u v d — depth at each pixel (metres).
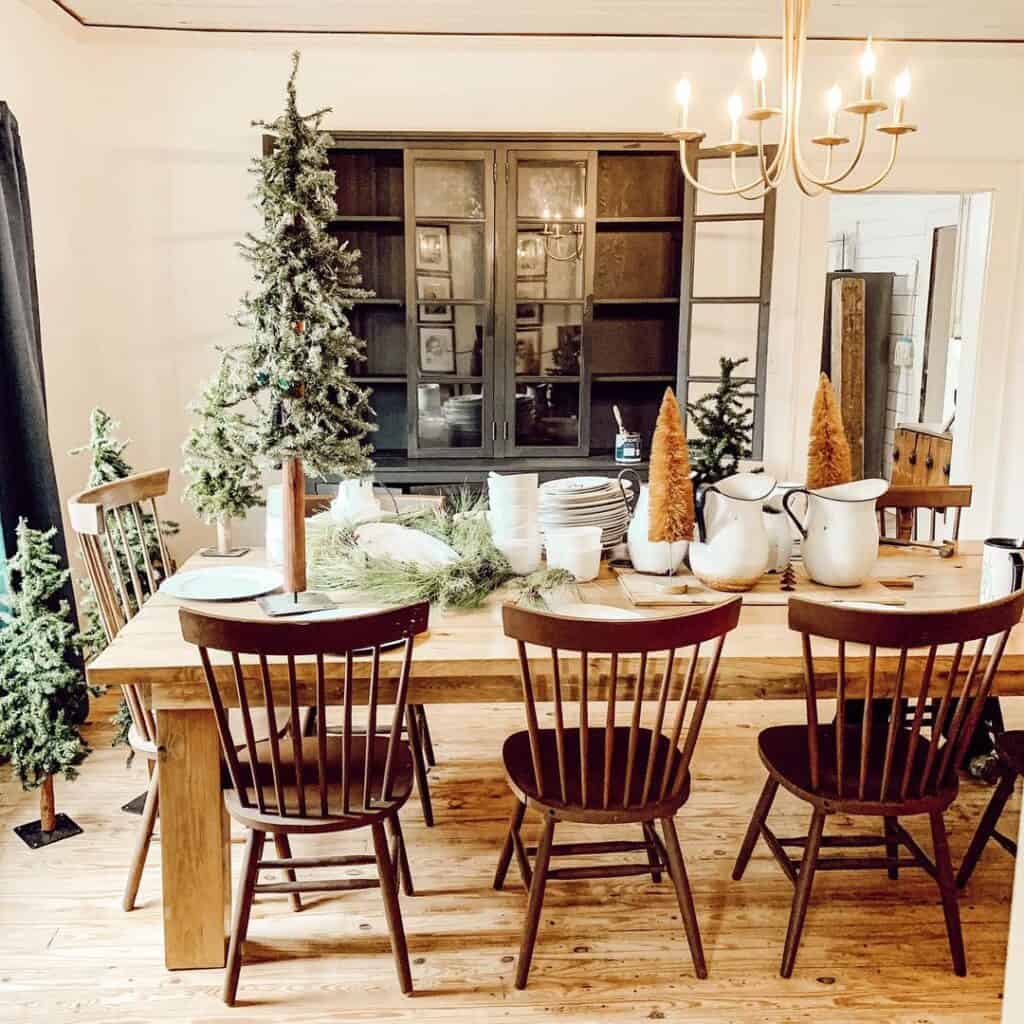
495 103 4.20
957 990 2.09
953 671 1.95
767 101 4.24
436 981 2.12
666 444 2.38
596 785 2.07
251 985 2.10
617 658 1.83
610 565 2.64
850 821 2.81
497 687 2.07
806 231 4.34
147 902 2.40
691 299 3.99
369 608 2.22
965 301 4.64
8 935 2.26
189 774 2.06
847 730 2.38
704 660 2.02
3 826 2.75
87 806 2.85
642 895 2.44
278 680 1.96
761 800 2.42
